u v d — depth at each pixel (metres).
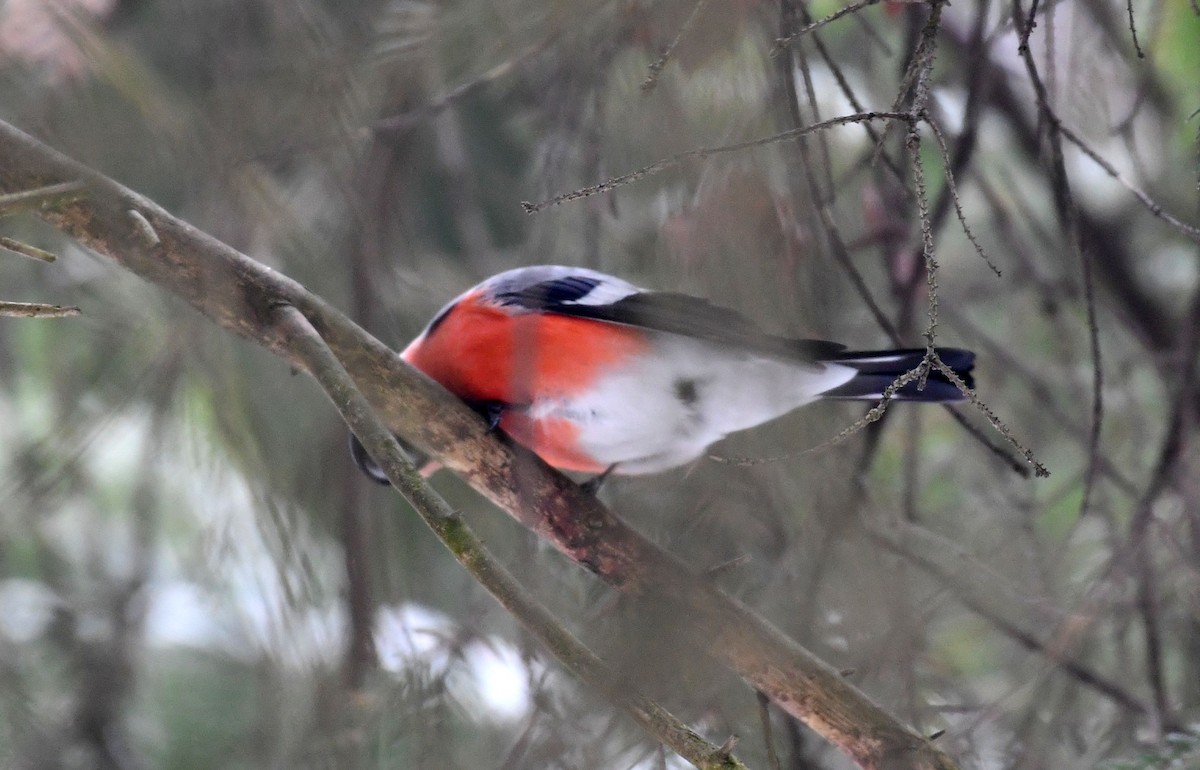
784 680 6.59
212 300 6.37
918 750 6.40
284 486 9.35
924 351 7.50
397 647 8.73
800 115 7.16
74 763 9.73
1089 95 9.34
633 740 7.53
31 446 9.41
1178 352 9.01
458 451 6.80
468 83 8.57
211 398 9.09
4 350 10.38
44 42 8.25
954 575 8.73
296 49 8.19
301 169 9.66
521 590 5.69
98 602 10.23
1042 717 8.04
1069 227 7.82
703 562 8.11
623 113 8.16
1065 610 8.34
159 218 6.36
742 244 7.57
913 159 5.49
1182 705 8.21
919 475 9.77
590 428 7.49
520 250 10.48
